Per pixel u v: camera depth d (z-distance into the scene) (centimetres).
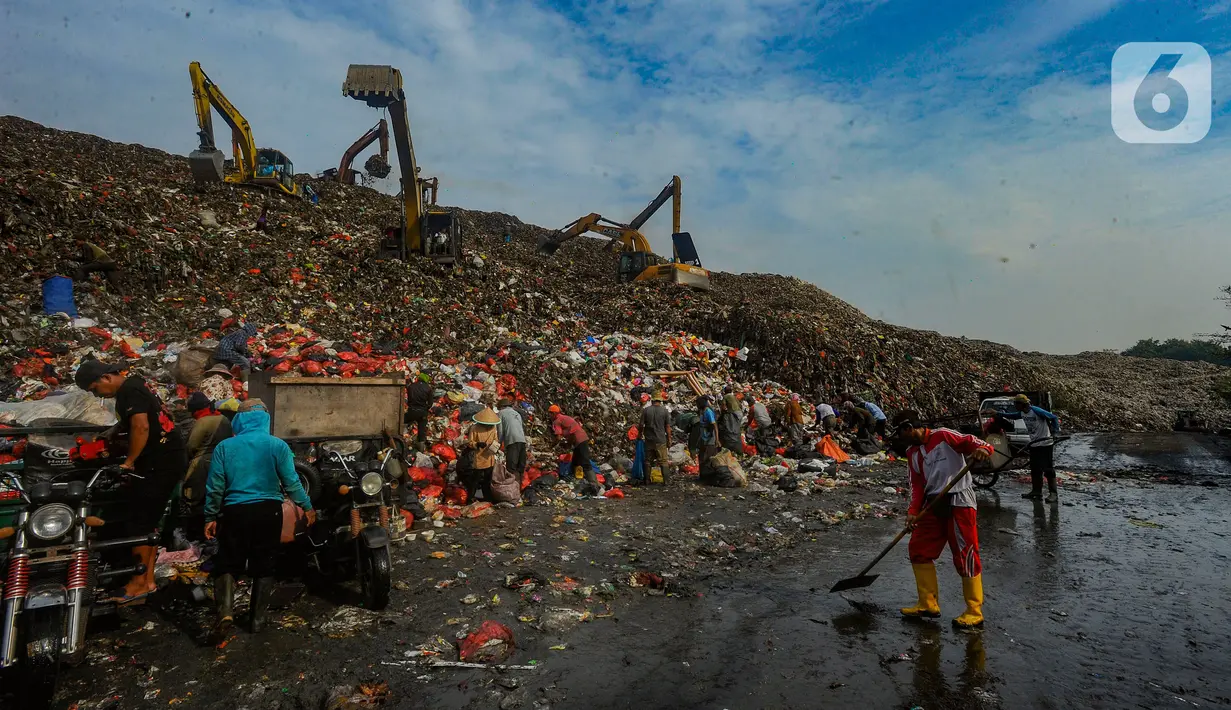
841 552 698
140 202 1889
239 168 2939
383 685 379
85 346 1131
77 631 376
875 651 434
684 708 358
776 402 1823
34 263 1381
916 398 2056
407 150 2162
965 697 369
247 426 467
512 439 932
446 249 2247
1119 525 815
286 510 491
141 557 484
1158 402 3159
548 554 658
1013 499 1010
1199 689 379
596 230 3922
